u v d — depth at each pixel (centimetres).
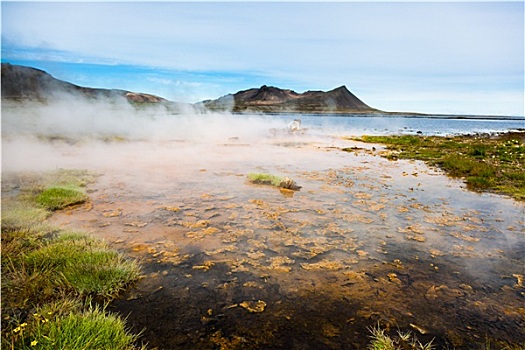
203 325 345
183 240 562
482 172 1198
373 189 968
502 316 372
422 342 326
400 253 536
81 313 345
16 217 615
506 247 568
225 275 450
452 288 430
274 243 562
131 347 305
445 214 745
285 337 329
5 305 355
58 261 452
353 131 4006
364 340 327
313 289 420
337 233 615
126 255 498
